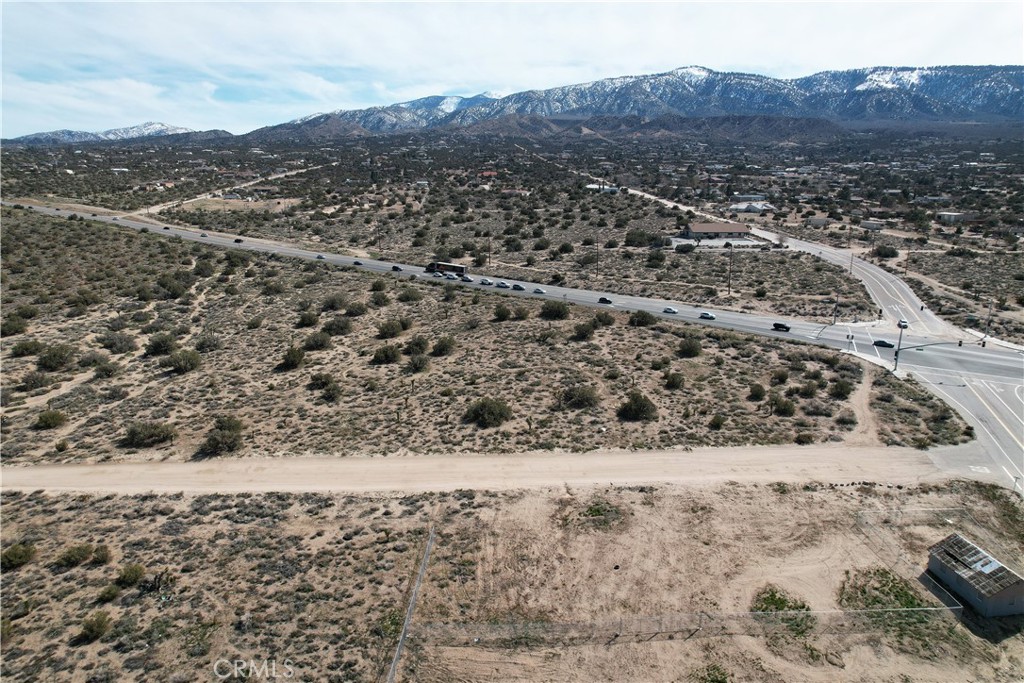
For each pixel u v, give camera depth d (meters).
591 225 159.75
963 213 170.00
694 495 39.09
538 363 62.25
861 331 74.75
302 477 41.34
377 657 27.02
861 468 42.66
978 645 28.33
